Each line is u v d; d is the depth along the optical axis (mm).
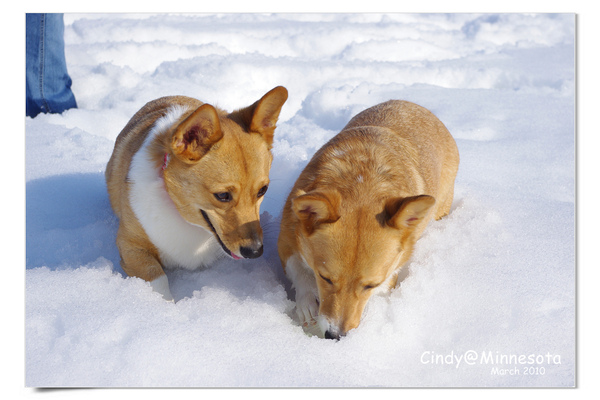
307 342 2857
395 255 2922
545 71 7805
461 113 6223
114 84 6781
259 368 2658
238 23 10289
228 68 7148
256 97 6645
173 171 3125
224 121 3203
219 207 3090
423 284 3264
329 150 3385
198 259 3559
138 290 3170
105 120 5844
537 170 4926
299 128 5785
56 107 5969
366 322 3008
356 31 9469
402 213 2717
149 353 2660
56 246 3750
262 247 3152
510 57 8734
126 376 2572
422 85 7125
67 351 2695
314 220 2863
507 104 6570
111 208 4266
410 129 3873
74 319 2881
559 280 3330
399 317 3033
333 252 2814
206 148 3002
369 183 3053
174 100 4195
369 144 3391
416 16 11508
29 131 5375
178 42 8719
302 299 3262
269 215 4152
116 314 2926
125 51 7742
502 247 3670
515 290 3248
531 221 4012
